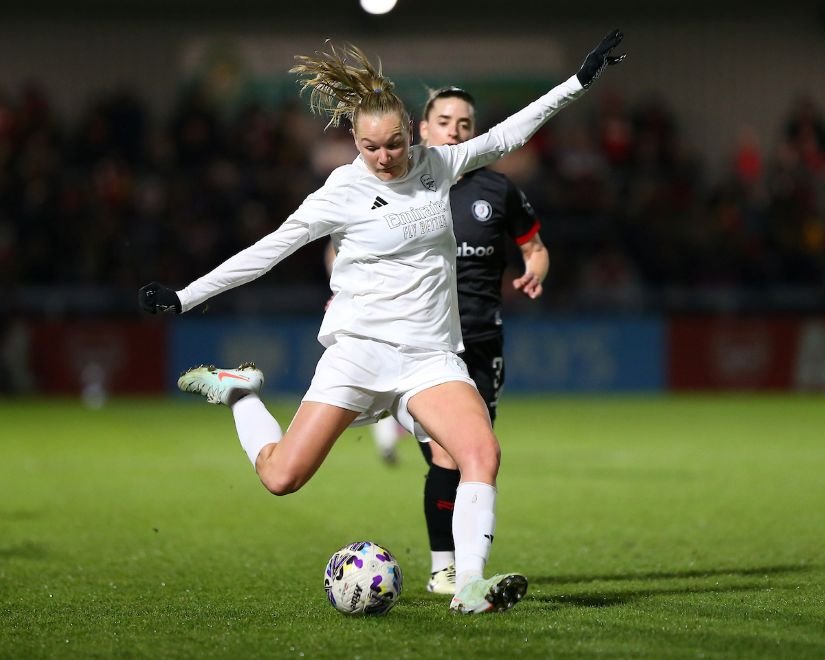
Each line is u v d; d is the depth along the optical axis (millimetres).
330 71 17359
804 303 80000
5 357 76938
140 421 61594
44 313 77312
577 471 40000
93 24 95562
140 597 19906
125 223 81938
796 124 92188
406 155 17562
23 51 95438
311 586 20969
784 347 79875
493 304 21875
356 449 49875
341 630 16500
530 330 78438
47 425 59188
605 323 78875
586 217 84625
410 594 20453
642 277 83938
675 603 18625
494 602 16516
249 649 15383
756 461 42781
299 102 92438
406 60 96312
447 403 17469
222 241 81875
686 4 97188
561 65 97312
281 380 77750
